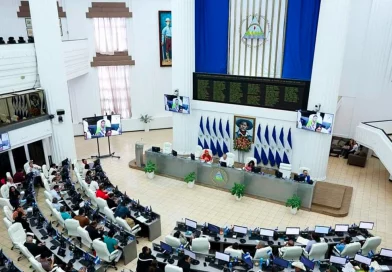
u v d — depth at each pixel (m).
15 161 16.50
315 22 14.24
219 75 16.81
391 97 18.72
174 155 16.28
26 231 10.66
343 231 10.70
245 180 14.66
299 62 15.02
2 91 14.44
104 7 20.44
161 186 15.79
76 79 21.30
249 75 16.61
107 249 9.77
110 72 21.88
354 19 18.52
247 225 12.56
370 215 13.30
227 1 15.94
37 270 8.99
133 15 20.97
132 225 11.26
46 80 15.88
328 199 14.02
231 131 17.59
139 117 23.33
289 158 16.44
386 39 18.03
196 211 13.59
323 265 9.22
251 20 15.69
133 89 22.58
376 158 19.12
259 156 17.23
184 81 17.53
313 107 14.92
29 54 15.30
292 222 12.78
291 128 15.91
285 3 14.74
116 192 13.28
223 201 14.41
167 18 21.53
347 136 20.69
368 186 15.68
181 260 9.08
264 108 16.23
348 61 19.34
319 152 15.43
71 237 11.11
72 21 20.23
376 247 10.08
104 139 22.05
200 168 15.71
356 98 19.78
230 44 16.59
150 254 9.38
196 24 16.91
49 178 14.60
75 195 13.03
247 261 9.10
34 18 15.06
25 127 15.23
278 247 10.16
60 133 16.84
